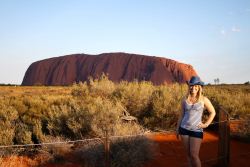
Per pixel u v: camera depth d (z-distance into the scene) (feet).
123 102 42.04
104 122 31.60
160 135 33.94
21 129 32.35
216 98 48.93
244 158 28.19
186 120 20.44
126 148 26.37
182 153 28.58
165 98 40.83
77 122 31.42
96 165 25.46
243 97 52.80
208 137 34.91
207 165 26.16
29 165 25.38
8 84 265.75
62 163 25.82
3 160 25.90
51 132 32.12
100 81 55.57
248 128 35.09
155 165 25.80
